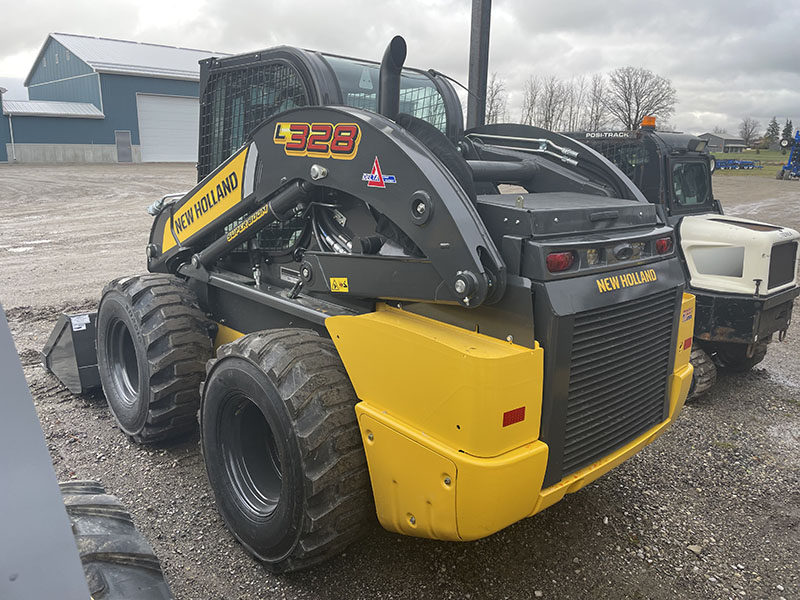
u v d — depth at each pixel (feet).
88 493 6.52
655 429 9.26
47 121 118.62
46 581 3.19
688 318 9.79
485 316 7.46
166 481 11.32
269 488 9.41
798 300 26.53
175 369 11.48
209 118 12.65
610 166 10.71
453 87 12.84
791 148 100.48
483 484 6.77
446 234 7.28
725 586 9.00
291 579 8.82
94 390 15.20
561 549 9.64
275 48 10.69
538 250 7.07
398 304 8.42
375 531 9.88
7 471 3.14
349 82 10.82
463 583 8.79
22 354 17.61
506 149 12.00
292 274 10.74
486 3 16.61
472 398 6.73
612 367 8.09
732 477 12.11
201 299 13.03
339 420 7.98
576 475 7.90
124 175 88.58
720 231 15.49
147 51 141.79
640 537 10.05
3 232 40.68
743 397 16.33
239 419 9.53
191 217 12.18
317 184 9.02
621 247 8.02
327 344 8.79
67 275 28.53
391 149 7.84
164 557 9.24
